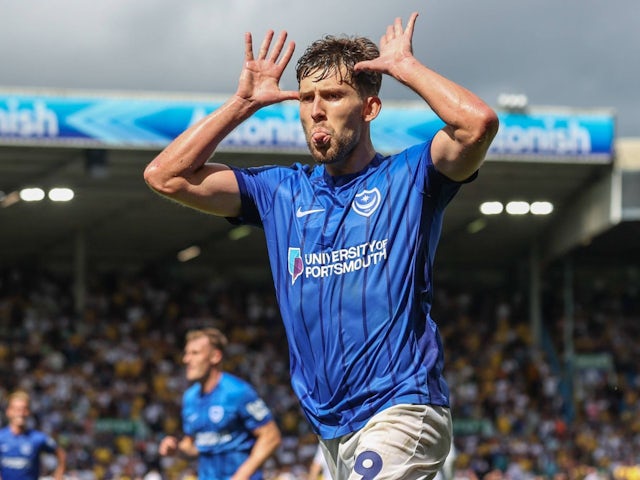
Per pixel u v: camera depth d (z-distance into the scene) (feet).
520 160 124.06
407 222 18.99
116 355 149.89
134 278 177.58
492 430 145.38
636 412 151.94
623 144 129.39
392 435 18.57
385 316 18.88
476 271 191.52
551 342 170.50
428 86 18.47
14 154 121.39
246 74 20.42
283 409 144.15
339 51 19.26
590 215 138.10
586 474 128.16
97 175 118.73
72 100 115.14
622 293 182.39
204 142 20.18
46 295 165.37
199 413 41.45
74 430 128.36
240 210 20.70
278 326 170.60
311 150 19.36
